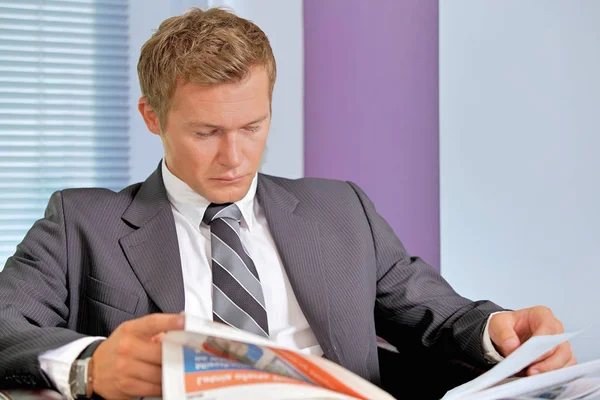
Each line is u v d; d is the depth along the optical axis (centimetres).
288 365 91
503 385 97
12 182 279
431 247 253
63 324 130
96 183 286
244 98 123
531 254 231
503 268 235
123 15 285
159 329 89
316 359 89
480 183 238
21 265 130
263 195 143
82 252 132
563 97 225
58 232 133
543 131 228
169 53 125
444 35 240
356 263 141
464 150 239
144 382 94
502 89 233
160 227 134
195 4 267
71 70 282
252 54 123
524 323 122
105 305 128
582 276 224
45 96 280
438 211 251
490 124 235
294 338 136
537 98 229
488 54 235
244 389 86
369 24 257
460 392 98
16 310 121
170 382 85
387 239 151
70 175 283
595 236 221
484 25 235
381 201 259
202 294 132
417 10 251
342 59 261
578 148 223
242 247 135
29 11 278
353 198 152
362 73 259
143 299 129
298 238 139
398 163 256
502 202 235
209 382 86
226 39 122
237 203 139
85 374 99
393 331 147
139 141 289
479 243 238
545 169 228
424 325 139
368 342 138
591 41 220
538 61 228
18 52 277
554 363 112
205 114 122
